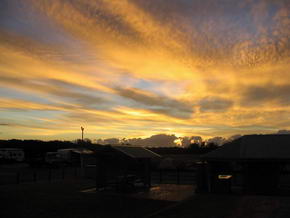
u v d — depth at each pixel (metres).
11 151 67.19
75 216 15.58
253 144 23.27
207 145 67.94
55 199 20.73
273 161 21.30
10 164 63.78
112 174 28.52
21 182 31.08
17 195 22.39
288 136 24.16
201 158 22.89
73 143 86.19
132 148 27.78
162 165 46.22
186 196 22.17
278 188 21.75
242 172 24.80
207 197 19.84
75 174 38.94
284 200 17.91
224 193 22.14
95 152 26.03
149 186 27.23
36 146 82.12
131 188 24.59
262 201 17.64
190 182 31.47
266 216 13.67
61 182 31.14
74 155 59.09
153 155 28.44
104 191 24.64
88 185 28.55
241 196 20.20
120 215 15.74
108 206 18.25
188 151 65.62
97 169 25.89
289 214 13.99
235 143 23.81
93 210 17.05
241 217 13.60
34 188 26.41
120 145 27.55
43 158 57.03
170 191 24.89
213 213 14.64
